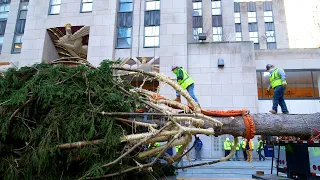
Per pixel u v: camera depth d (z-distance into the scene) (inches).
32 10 738.8
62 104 152.4
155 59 670.5
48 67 173.0
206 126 198.5
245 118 202.1
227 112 205.9
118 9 732.0
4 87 158.1
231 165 415.2
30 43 714.2
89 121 150.2
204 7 1291.8
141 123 164.4
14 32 820.6
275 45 1545.3
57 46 747.4
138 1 729.6
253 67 639.8
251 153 510.0
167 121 180.2
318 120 208.8
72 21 714.2
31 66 173.6
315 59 697.0
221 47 661.3
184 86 276.5
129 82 194.7
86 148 144.6
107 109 160.2
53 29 715.4
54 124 145.2
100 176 145.1
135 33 703.7
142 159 177.9
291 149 218.8
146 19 713.0
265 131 208.8
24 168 142.3
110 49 684.1
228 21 1245.7
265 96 688.4
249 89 627.8
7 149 145.8
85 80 165.0
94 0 723.4
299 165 205.9
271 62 708.7
